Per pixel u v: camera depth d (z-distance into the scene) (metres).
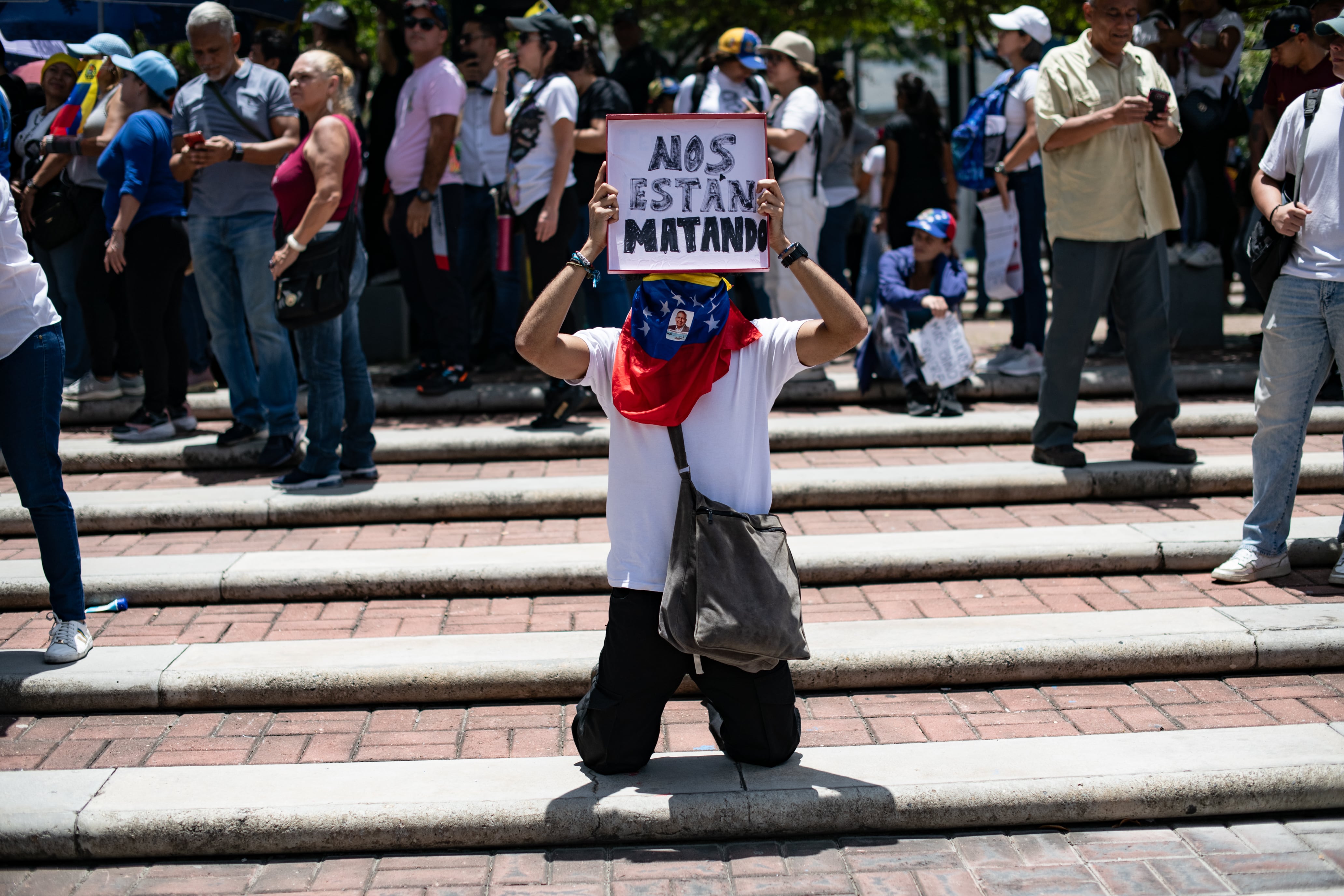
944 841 3.26
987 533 5.00
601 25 13.56
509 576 4.64
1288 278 4.45
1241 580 4.62
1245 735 3.58
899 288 6.45
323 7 7.61
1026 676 4.00
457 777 3.41
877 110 27.45
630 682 3.27
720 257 3.13
